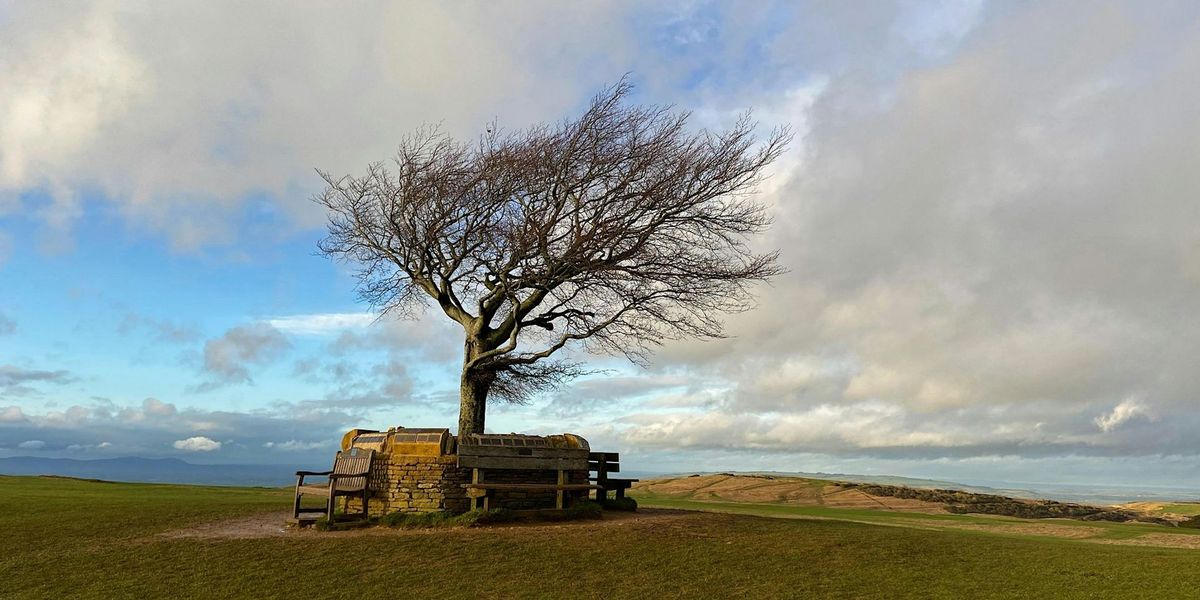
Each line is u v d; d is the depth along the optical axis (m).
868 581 12.72
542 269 19.25
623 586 12.26
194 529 17.06
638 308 20.31
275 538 15.45
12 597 11.70
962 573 13.40
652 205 19.09
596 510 18.28
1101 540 22.34
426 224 19.92
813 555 14.63
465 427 19.92
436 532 15.94
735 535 16.34
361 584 12.29
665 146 19.56
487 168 19.38
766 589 12.15
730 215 20.41
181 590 12.01
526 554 14.12
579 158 19.25
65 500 23.03
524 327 21.22
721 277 20.11
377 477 17.67
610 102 19.73
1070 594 11.87
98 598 11.60
